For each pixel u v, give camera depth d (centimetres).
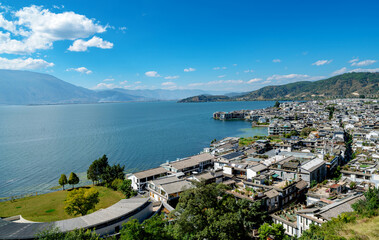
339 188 6562
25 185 10188
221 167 9762
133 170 12175
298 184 7525
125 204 5809
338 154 10981
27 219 6812
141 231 3416
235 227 3816
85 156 14562
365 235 3180
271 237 4741
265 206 6284
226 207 4619
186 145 17525
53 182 10525
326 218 4462
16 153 15188
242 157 11231
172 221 4769
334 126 19025
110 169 10100
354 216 3878
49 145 17475
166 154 15125
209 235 3697
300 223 5119
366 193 4306
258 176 7850
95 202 7106
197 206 4206
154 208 6538
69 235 3759
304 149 12525
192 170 10062
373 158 10106
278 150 11912
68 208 6694
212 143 16650
